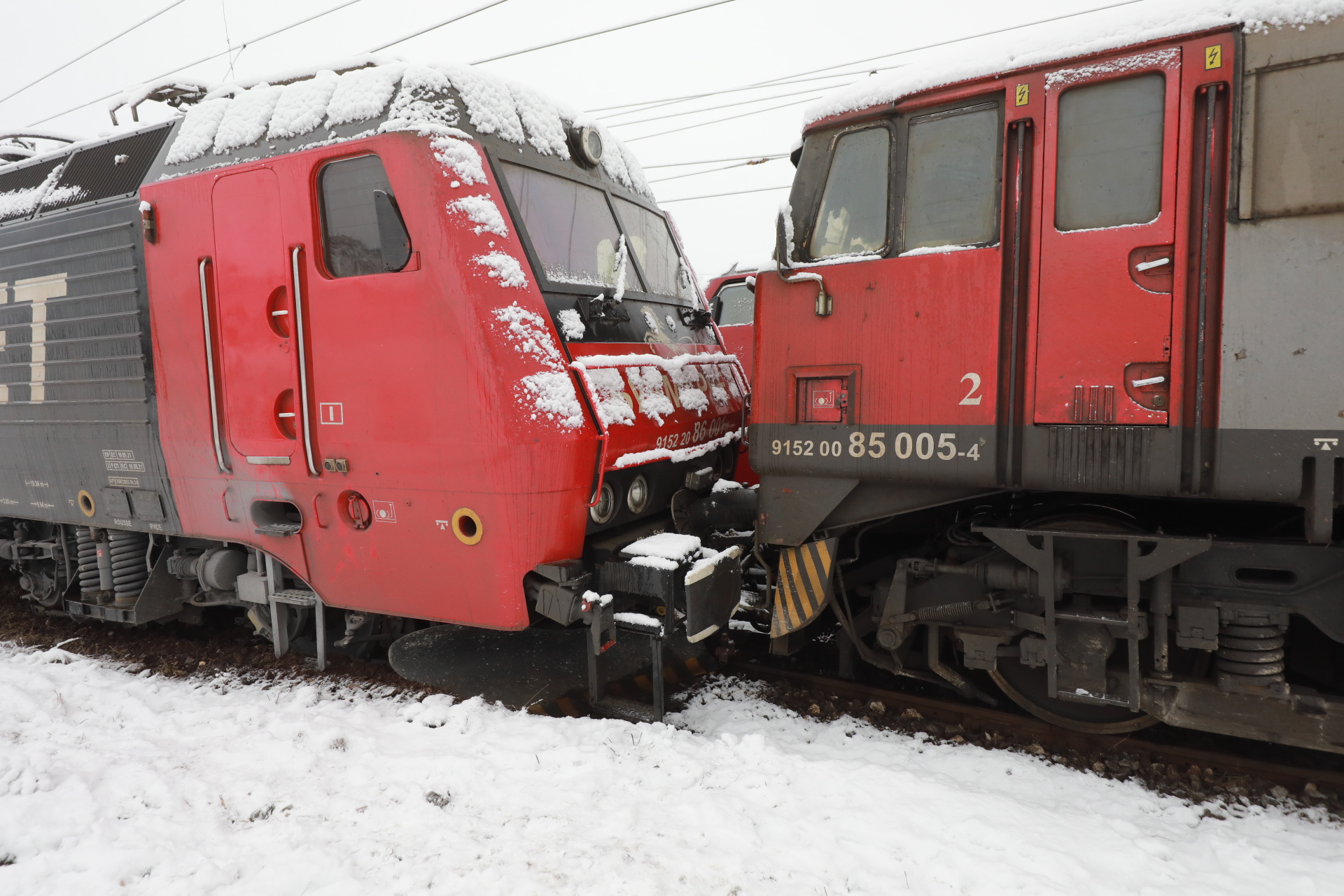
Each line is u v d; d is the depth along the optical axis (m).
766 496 3.55
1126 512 3.06
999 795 2.91
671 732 3.33
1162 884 2.43
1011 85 2.88
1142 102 2.69
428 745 3.32
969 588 3.38
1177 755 3.27
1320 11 2.42
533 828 2.67
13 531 5.67
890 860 2.49
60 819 2.81
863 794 2.85
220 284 3.75
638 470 3.86
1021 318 2.89
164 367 4.01
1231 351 2.55
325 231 3.52
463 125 3.40
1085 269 2.75
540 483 3.16
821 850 2.54
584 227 4.04
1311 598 2.76
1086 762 3.26
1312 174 2.43
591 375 3.43
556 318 3.44
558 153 4.00
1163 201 2.62
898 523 3.80
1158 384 2.65
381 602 3.64
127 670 4.55
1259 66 2.49
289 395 3.66
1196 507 3.10
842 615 3.69
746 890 2.36
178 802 2.90
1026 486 2.88
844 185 3.34
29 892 2.44
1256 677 2.87
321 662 4.01
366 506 3.57
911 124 3.14
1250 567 2.83
